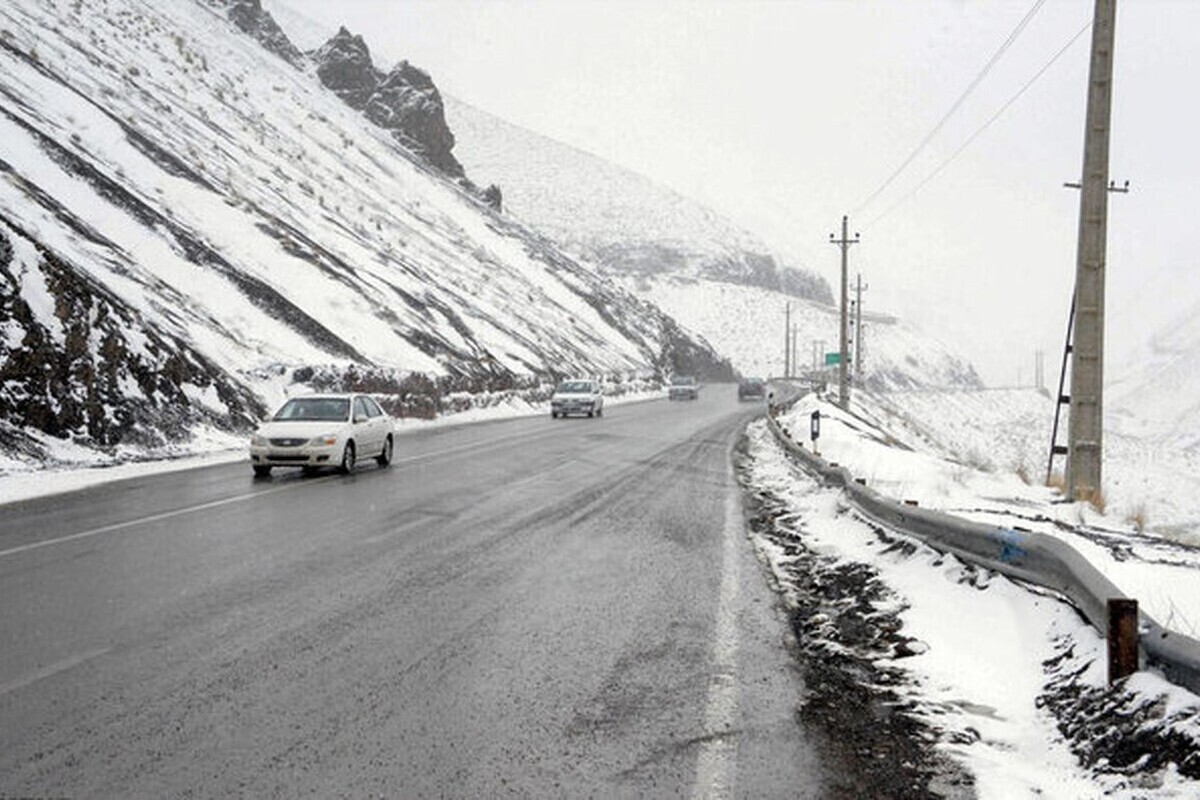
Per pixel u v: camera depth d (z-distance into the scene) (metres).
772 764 4.72
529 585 8.59
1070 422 15.62
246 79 78.50
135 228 33.34
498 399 46.09
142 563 9.16
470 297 62.78
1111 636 5.35
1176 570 8.53
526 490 15.62
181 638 6.64
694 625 7.35
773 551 10.66
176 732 4.93
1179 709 4.64
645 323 112.75
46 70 42.97
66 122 38.44
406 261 58.72
